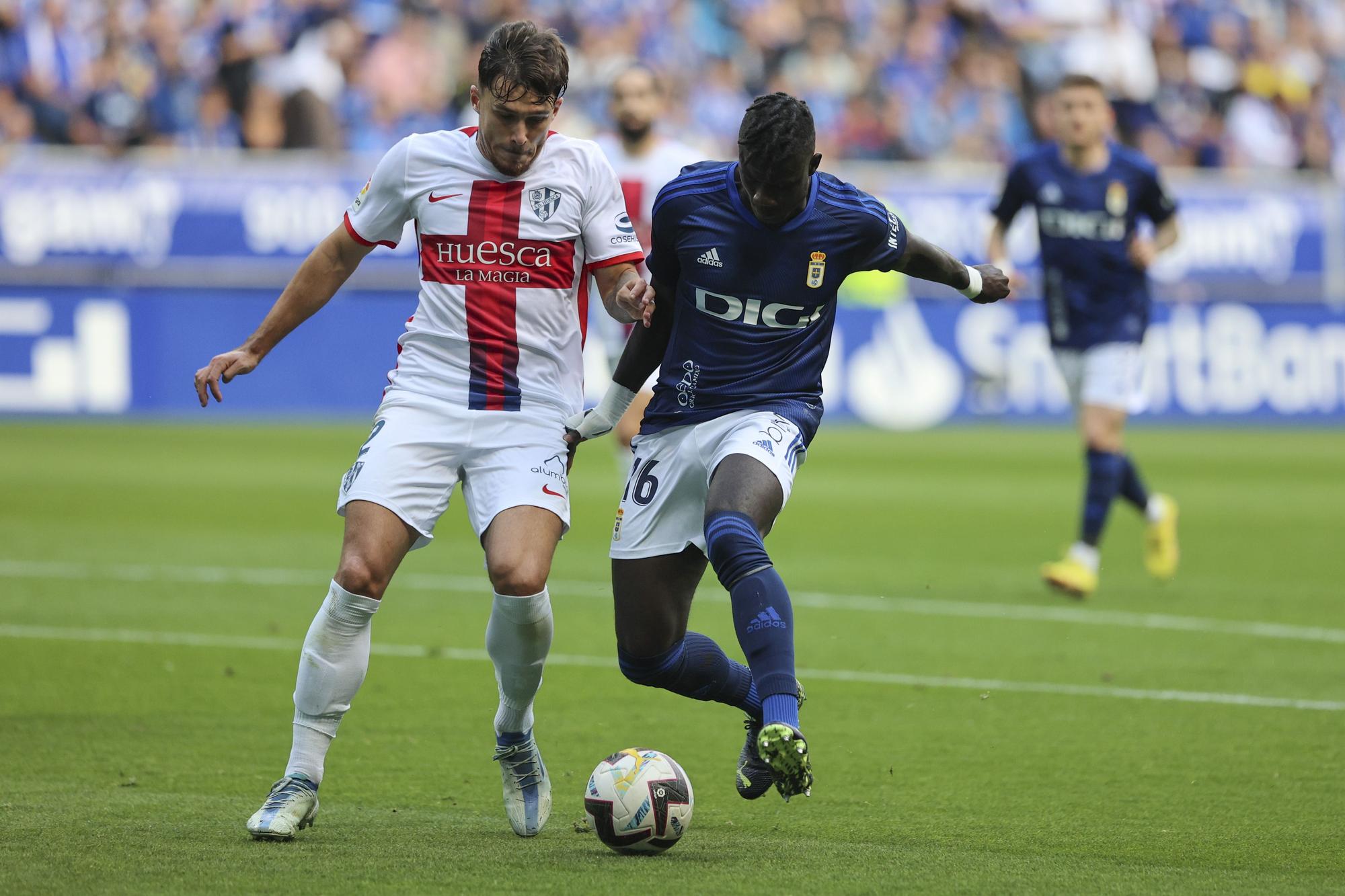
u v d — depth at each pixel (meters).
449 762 17.50
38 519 39.12
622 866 13.06
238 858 13.05
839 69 80.12
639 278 14.70
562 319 15.37
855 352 66.94
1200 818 15.25
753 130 13.90
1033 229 67.12
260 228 63.84
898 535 39.12
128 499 43.03
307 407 64.88
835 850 13.84
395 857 13.25
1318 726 19.70
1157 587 31.72
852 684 22.20
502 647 14.30
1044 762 17.77
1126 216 30.31
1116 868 13.16
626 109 30.41
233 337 63.75
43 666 22.56
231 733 18.62
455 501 49.47
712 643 15.80
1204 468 55.22
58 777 16.31
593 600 29.39
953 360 67.62
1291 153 82.25
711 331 14.98
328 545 35.66
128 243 63.12
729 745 18.55
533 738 14.95
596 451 62.81
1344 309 69.19
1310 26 85.81
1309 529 41.38
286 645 24.48
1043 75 82.25
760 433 14.70
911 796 16.22
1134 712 20.48
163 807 15.05
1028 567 34.22
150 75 71.75
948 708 20.69
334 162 64.88
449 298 15.09
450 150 15.05
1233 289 68.38
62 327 62.75
